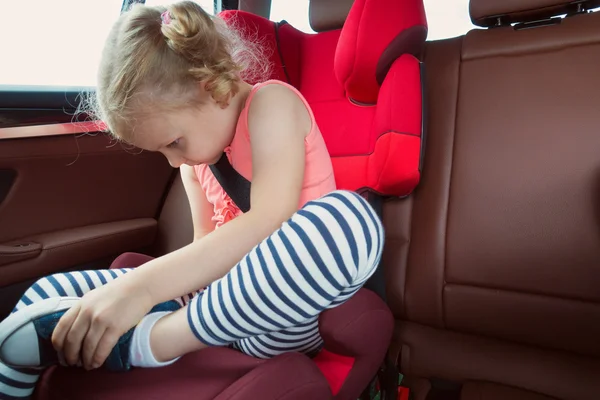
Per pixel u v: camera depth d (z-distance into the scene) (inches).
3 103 40.3
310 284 20.4
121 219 47.5
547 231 36.5
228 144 32.1
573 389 36.5
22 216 39.6
